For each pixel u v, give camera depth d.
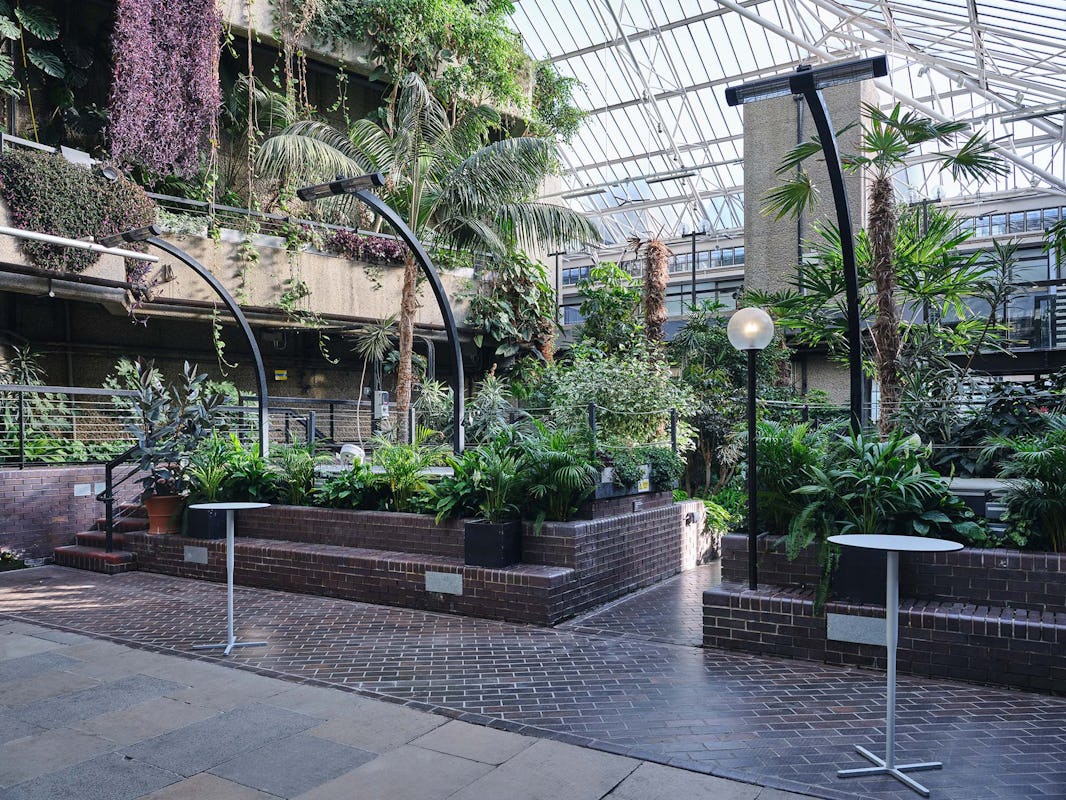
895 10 19.67
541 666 5.87
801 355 19.38
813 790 3.75
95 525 11.23
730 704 4.98
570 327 24.14
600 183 38.41
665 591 8.98
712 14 27.19
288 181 16.06
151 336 16.67
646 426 12.64
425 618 7.46
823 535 6.07
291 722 4.71
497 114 15.15
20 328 15.10
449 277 17.95
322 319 16.08
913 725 4.57
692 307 18.61
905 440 6.46
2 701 5.14
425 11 16.77
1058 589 5.39
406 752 4.24
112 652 6.32
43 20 14.24
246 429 14.72
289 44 15.88
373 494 9.23
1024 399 10.56
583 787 3.79
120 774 3.99
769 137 22.03
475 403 15.95
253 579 9.05
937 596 5.80
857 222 20.50
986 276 12.61
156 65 14.09
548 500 8.06
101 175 12.63
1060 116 26.42
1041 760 4.07
